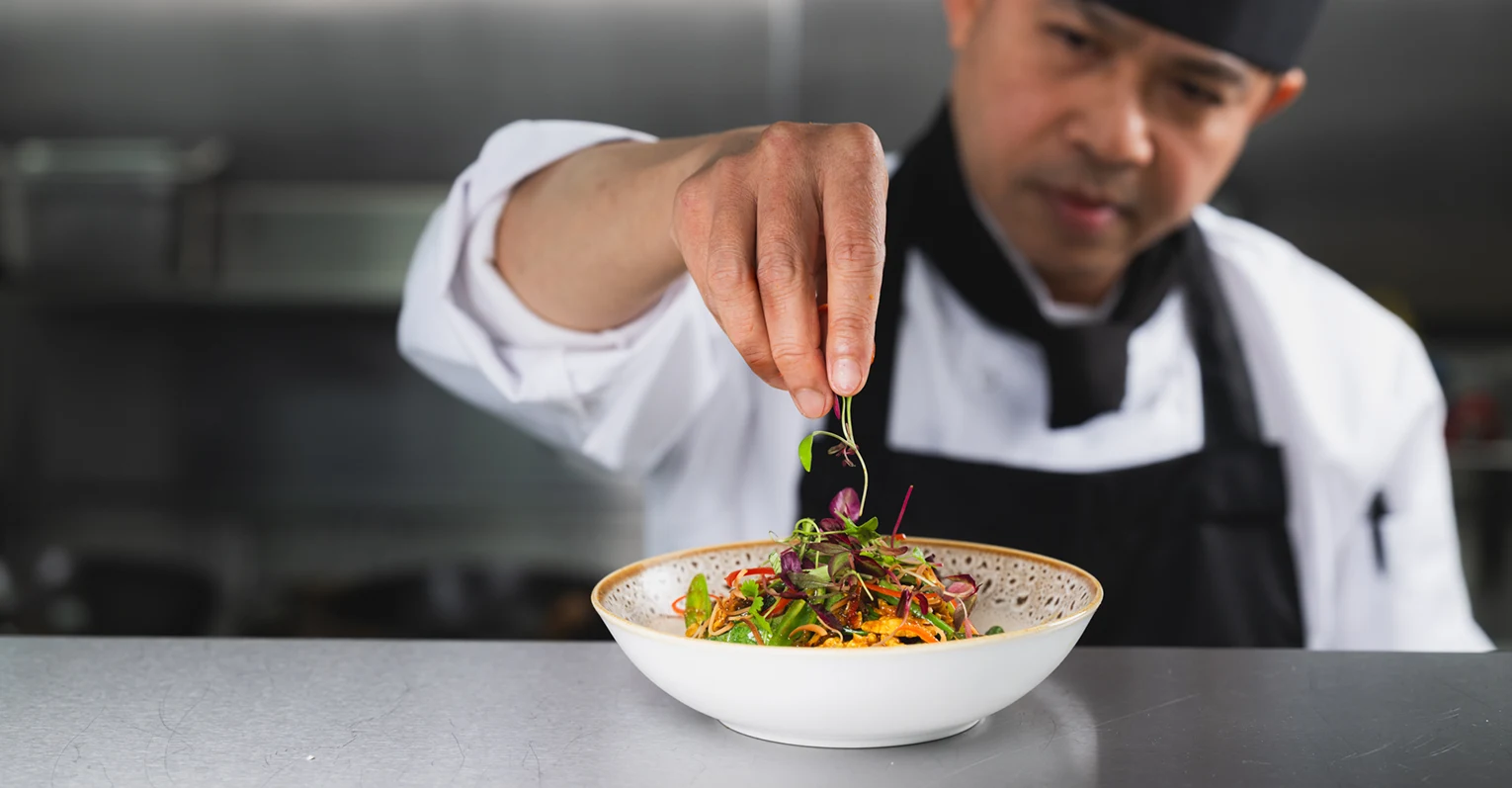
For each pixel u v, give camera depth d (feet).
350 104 8.47
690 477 5.14
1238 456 5.43
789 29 8.36
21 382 8.78
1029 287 5.26
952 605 2.12
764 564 2.34
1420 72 8.15
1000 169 4.96
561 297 3.40
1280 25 4.57
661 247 2.88
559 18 8.43
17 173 7.92
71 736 1.88
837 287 1.80
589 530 8.91
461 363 3.74
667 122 8.52
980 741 1.87
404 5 8.40
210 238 8.39
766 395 5.11
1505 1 8.02
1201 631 5.34
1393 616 5.61
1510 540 8.26
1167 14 4.40
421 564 8.89
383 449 8.91
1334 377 5.61
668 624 2.26
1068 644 1.85
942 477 5.24
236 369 8.84
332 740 1.87
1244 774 1.73
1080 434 5.32
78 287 8.05
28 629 8.35
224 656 2.32
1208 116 4.72
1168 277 5.57
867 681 1.68
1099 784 1.69
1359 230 8.38
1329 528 5.56
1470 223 8.30
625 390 3.79
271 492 8.93
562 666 2.25
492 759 1.78
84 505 8.88
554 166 3.54
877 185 1.90
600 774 1.73
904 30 8.26
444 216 3.60
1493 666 2.25
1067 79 4.68
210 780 1.70
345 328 8.80
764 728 1.80
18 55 8.41
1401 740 1.86
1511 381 8.57
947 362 5.30
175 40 8.40
